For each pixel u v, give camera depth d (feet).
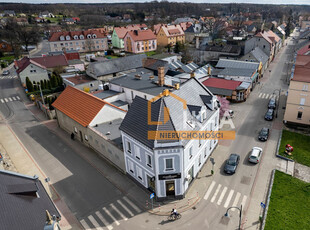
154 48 419.54
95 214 93.25
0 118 180.96
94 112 133.49
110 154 119.34
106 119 136.67
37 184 78.84
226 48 301.84
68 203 98.89
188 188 102.99
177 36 434.71
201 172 113.29
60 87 226.58
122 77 192.95
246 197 97.60
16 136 154.10
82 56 384.88
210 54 304.71
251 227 84.58
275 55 349.41
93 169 118.93
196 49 322.55
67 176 114.73
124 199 99.76
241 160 120.47
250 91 211.00
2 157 123.24
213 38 444.55
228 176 109.81
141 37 398.01
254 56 253.85
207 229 84.79
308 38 302.25
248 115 168.35
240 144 134.31
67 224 89.25
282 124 154.40
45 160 127.85
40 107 192.44
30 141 147.43
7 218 58.08
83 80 218.59
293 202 93.61
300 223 84.33
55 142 145.07
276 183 103.55
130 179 111.34
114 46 451.94
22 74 235.40
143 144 92.48
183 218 89.61
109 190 104.99
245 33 479.00
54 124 168.45
